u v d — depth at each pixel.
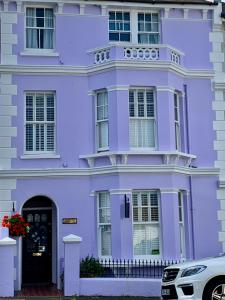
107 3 20.02
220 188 20.02
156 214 18.78
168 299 12.51
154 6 20.34
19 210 18.78
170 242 18.50
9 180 18.86
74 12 20.05
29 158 19.05
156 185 18.66
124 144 18.61
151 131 19.14
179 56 20.14
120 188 18.41
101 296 16.48
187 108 20.23
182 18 20.73
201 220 19.69
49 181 19.09
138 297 16.39
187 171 19.66
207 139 20.22
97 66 19.28
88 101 19.62
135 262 18.05
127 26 20.41
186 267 12.34
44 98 19.64
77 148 19.39
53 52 19.72
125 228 18.28
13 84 19.28
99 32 20.08
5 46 19.39
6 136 19.02
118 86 18.80
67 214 19.02
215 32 20.92
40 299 15.91
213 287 11.96
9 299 15.74
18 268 18.09
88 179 19.28
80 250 18.83
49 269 19.92
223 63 20.83
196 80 20.50
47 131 19.50
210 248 19.59
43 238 20.03
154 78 19.12
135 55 19.16
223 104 20.55
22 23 19.67
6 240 16.30
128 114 18.81
